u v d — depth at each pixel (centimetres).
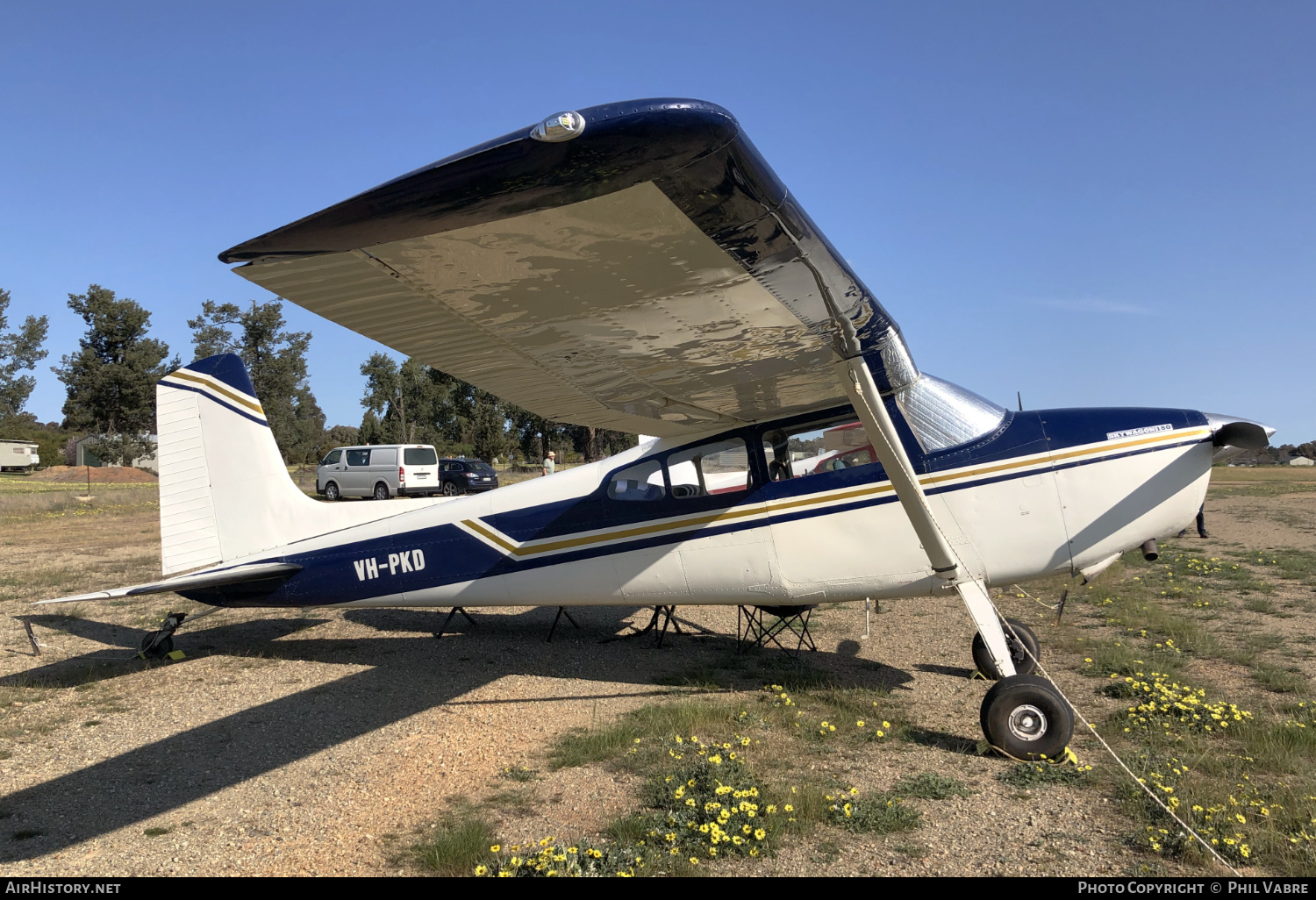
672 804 360
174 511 709
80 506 2344
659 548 598
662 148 195
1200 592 855
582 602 634
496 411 6400
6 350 6988
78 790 401
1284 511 1841
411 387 7331
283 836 346
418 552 666
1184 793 353
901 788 381
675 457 597
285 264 228
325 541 690
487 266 248
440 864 313
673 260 258
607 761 429
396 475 2608
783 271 280
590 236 235
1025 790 379
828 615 819
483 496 661
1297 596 845
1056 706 414
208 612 798
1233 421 533
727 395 475
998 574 529
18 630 771
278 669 636
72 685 590
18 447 5591
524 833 344
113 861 325
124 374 5669
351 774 419
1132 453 521
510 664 649
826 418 555
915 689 557
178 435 712
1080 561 525
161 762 438
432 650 699
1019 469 525
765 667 626
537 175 197
